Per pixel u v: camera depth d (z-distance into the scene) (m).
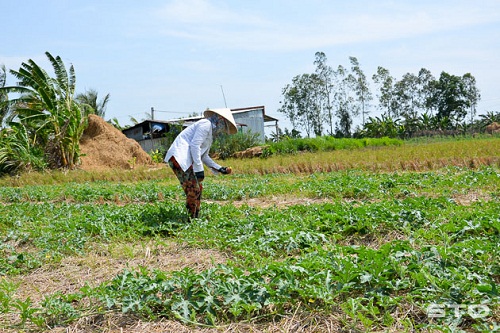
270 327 3.73
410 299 3.75
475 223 5.74
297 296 4.08
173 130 32.69
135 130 37.09
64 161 25.67
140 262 5.80
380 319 3.57
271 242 5.82
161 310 4.14
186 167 7.64
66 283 5.21
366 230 6.29
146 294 4.18
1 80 26.89
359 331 3.51
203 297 4.09
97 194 13.30
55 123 25.00
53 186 17.67
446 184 10.20
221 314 3.98
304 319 3.78
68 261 6.05
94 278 5.31
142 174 21.19
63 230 7.54
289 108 71.94
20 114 25.05
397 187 10.23
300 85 70.19
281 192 11.57
